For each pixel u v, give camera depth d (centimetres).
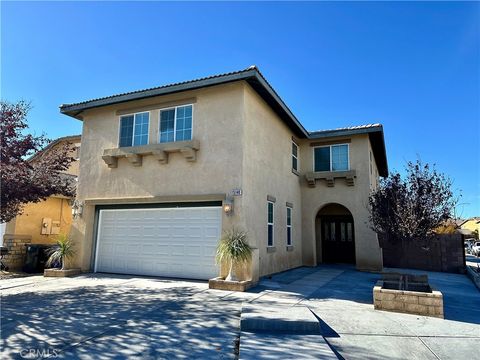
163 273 1144
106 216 1281
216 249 1053
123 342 511
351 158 1597
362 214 1527
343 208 1892
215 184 1073
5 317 647
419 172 966
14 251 1471
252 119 1138
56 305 744
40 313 676
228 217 1034
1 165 922
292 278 1181
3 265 1434
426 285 881
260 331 562
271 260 1245
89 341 514
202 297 827
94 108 1327
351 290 966
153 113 1222
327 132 1625
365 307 749
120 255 1229
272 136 1332
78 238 1270
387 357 470
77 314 669
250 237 1054
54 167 1095
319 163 1669
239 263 992
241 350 470
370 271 1455
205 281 1062
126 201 1209
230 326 594
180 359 450
